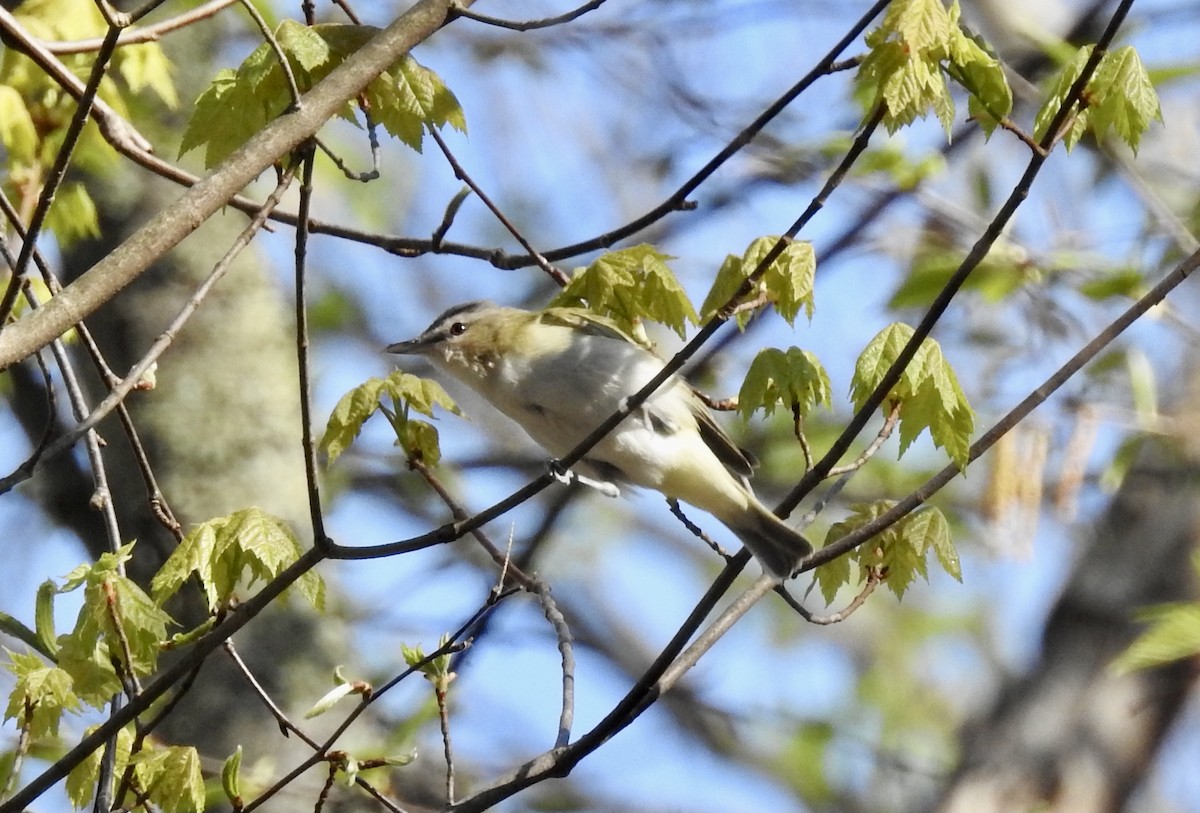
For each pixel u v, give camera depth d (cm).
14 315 827
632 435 832
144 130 1090
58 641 605
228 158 608
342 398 714
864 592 737
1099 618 1456
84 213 858
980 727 1491
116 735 619
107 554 609
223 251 1107
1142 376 1288
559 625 754
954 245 1362
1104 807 1398
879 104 608
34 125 832
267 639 1029
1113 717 1430
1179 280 687
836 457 662
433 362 880
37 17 843
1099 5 1430
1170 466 1452
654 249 743
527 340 867
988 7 1609
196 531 624
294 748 997
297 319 595
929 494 711
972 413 686
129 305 1071
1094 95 643
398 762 623
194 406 1059
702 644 732
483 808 672
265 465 1066
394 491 1526
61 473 1079
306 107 615
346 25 664
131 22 565
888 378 645
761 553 796
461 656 1003
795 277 691
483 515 623
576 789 1827
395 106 644
